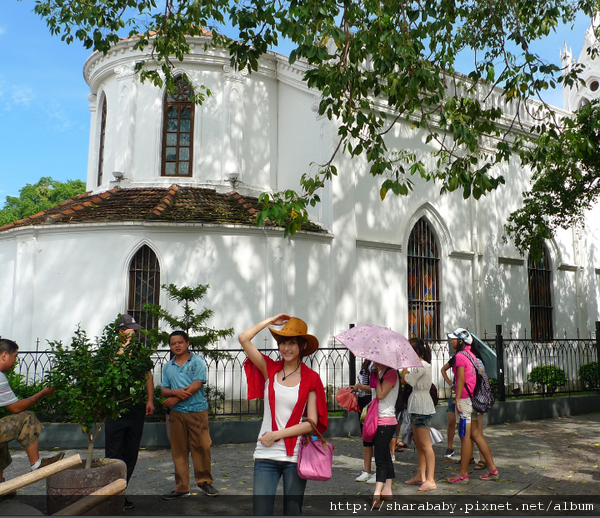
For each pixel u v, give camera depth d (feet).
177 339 22.61
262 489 13.99
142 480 24.53
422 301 54.80
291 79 55.01
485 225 58.75
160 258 44.50
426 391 23.80
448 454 29.27
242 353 44.06
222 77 54.29
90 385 18.43
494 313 57.88
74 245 45.55
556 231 65.00
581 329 66.13
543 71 30.81
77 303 44.75
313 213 51.49
